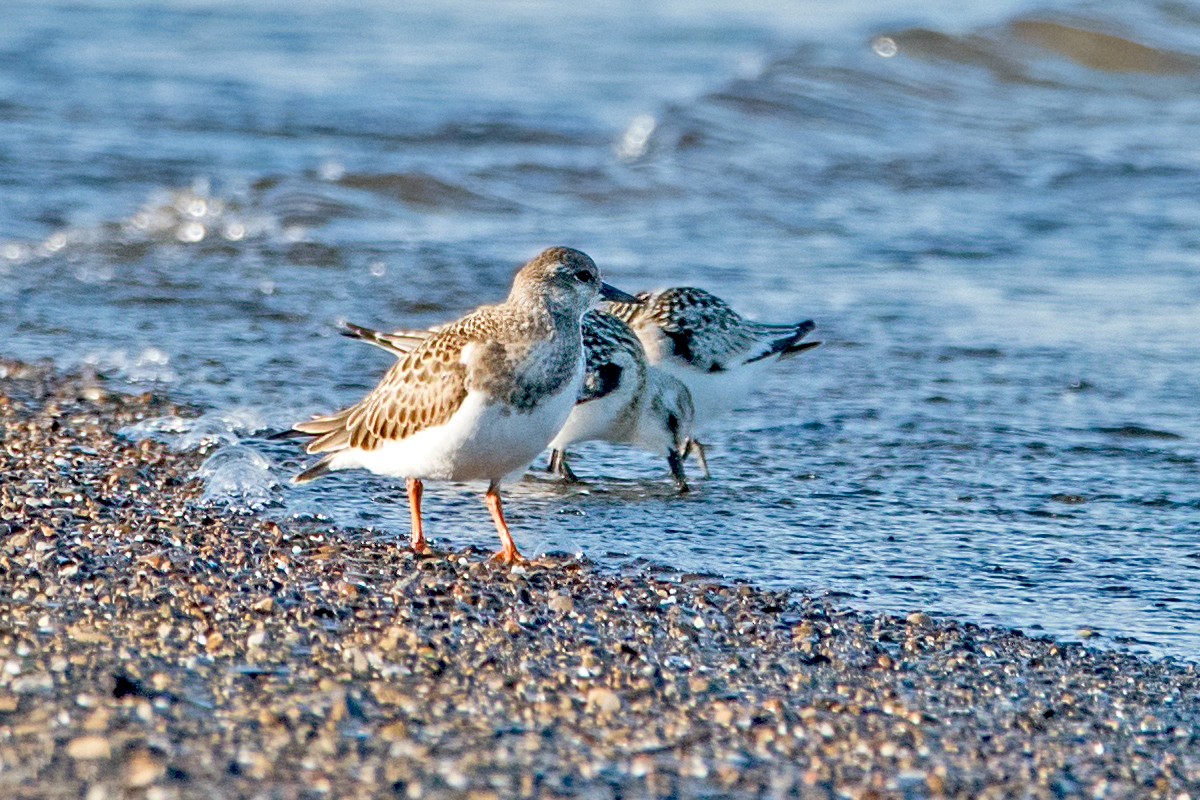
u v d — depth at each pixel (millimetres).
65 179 24188
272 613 9359
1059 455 13938
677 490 13000
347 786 7121
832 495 12859
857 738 8070
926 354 17344
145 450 13102
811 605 10219
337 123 29062
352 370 16328
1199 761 8031
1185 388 16062
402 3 42094
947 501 12703
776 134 29703
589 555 11219
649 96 32875
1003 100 32812
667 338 14133
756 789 7387
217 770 7188
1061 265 21391
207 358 16500
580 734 7891
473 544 11445
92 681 8133
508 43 37781
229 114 29281
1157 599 10562
